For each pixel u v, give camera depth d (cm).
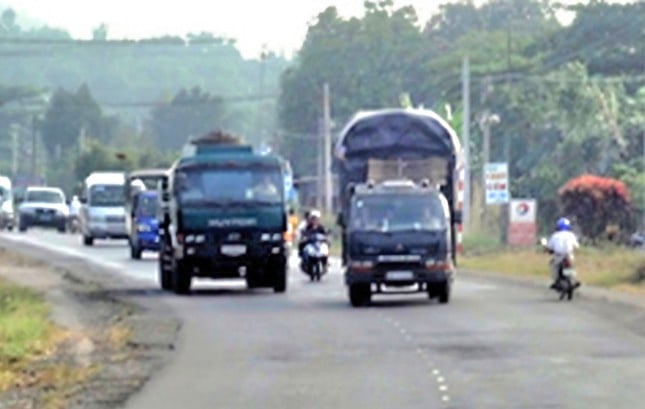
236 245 7694
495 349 4938
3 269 9944
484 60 19138
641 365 4503
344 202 8056
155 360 4844
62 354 5150
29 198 17162
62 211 17025
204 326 5912
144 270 10012
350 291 6800
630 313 6212
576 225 12319
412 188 6931
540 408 3675
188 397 3988
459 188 8181
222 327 5859
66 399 4041
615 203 12350
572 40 17650
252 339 5391
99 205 13600
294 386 4144
